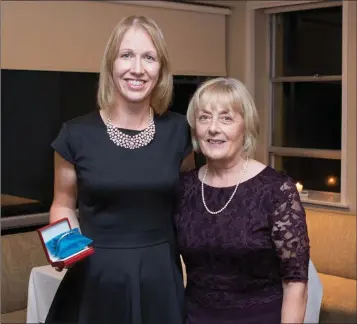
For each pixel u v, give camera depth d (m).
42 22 3.78
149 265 1.88
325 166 4.73
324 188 4.77
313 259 4.10
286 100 4.96
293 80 4.85
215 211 1.82
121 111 1.91
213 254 1.79
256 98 4.99
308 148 4.83
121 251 1.87
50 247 1.74
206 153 1.82
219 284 1.80
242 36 4.92
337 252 4.00
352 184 4.33
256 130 1.85
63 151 1.90
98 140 1.89
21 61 3.71
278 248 1.75
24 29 3.70
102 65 1.91
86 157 1.88
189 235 1.84
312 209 4.48
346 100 4.32
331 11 4.55
